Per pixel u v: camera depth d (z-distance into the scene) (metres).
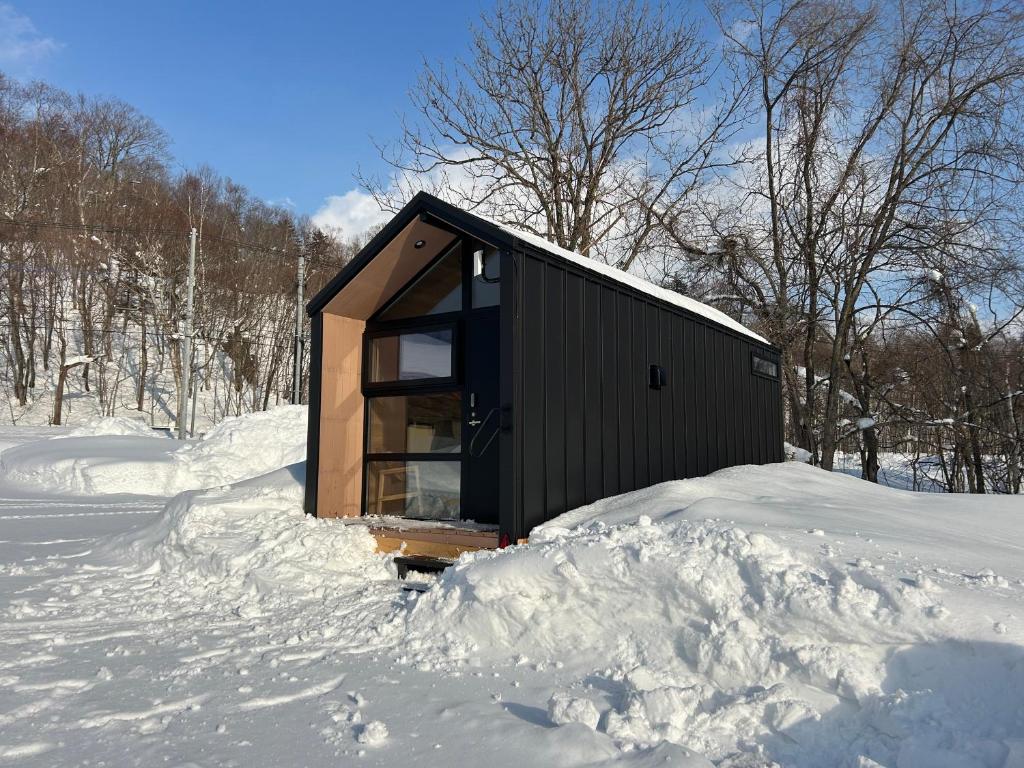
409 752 2.65
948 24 17.30
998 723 2.46
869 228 18.53
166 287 35.03
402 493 7.52
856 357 20.59
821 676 2.87
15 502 12.73
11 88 36.97
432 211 6.36
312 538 6.06
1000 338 17.69
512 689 3.36
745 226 20.11
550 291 6.33
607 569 3.80
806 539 4.08
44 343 34.78
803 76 19.42
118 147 40.31
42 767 2.47
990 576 3.41
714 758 2.61
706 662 3.18
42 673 3.55
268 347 38.38
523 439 5.75
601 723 2.86
